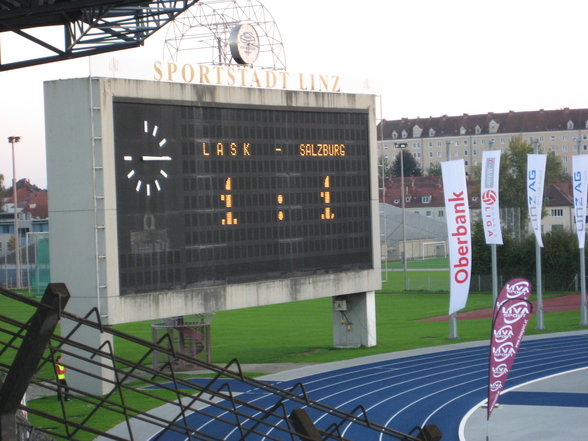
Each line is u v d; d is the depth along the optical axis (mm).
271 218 41531
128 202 36500
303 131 43156
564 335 53281
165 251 37531
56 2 21234
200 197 38750
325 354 48406
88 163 35750
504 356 30766
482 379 40781
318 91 43844
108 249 35812
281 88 42500
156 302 37125
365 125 46281
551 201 139875
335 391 38625
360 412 34531
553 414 33688
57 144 36406
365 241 46438
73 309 36312
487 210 51719
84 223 35969
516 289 30328
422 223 129625
